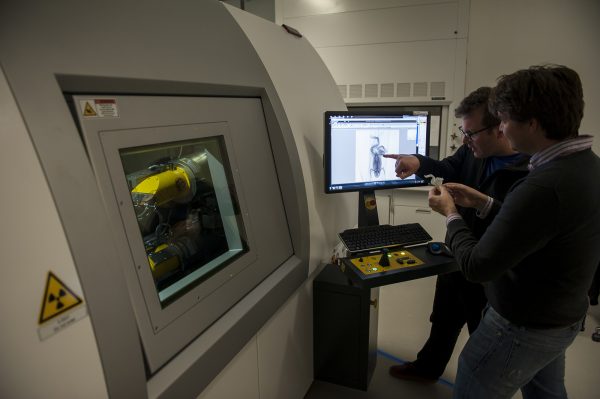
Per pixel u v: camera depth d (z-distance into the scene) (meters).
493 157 1.62
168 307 0.92
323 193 1.70
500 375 1.18
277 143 1.43
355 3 2.87
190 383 0.92
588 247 1.00
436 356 1.93
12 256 0.60
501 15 2.72
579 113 0.96
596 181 0.98
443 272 1.51
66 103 0.71
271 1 3.08
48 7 0.72
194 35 1.10
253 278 1.25
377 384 1.97
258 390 1.34
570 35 2.63
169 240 1.09
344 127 1.61
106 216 0.74
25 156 0.62
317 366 1.90
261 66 1.40
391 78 2.92
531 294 1.06
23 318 0.61
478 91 1.51
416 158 1.76
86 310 0.68
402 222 3.13
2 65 0.62
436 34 2.75
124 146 0.85
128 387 0.76
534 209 0.95
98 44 0.80
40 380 0.64
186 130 1.03
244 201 1.25
